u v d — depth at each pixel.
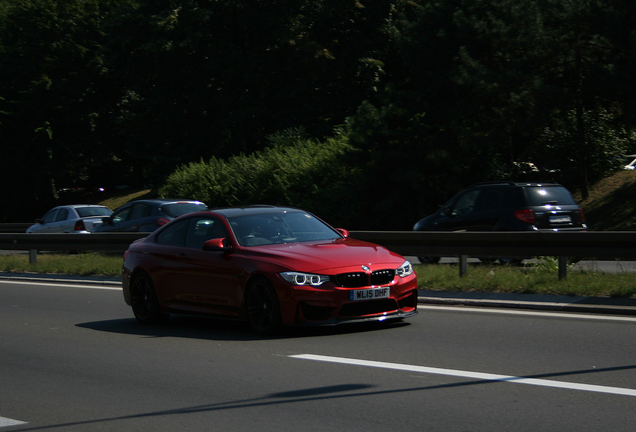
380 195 38.47
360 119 37.09
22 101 72.81
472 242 17.52
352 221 38.91
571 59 37.53
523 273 17.19
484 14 38.44
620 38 32.78
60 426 7.60
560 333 11.67
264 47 54.44
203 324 14.25
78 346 12.24
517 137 42.81
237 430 7.20
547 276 16.47
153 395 8.75
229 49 55.62
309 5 56.25
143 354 11.34
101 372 10.15
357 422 7.31
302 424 7.32
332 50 55.34
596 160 38.75
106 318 15.45
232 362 10.42
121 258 26.17
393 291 12.17
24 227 51.97
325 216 38.75
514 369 9.34
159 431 7.27
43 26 73.31
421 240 18.41
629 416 7.19
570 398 7.88
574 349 10.45
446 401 7.95
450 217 23.55
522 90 35.72
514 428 6.92
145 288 14.62
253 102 56.00
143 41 56.84
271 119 56.50
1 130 74.62
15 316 15.95
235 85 57.69
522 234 16.72
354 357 10.38
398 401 8.02
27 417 7.98
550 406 7.61
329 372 9.54
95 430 7.40
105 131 78.62
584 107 40.56
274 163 41.97
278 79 55.72
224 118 56.81
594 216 35.06
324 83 54.94
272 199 41.19
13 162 74.62
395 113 36.81
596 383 8.50
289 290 11.80
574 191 38.97
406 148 36.88
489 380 8.80
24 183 77.00
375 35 56.12
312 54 52.59
